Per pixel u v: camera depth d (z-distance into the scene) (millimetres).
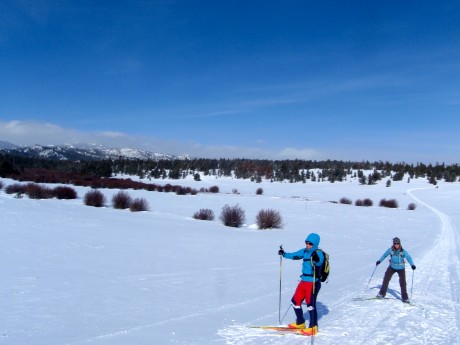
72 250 12133
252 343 5711
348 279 11102
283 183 118312
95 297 7527
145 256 12141
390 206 52188
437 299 9172
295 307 6465
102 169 112250
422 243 21062
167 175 134125
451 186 104562
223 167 146750
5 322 5910
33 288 7840
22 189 33781
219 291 8680
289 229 24703
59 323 6016
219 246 15414
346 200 56594
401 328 6855
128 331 5844
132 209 28375
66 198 32812
